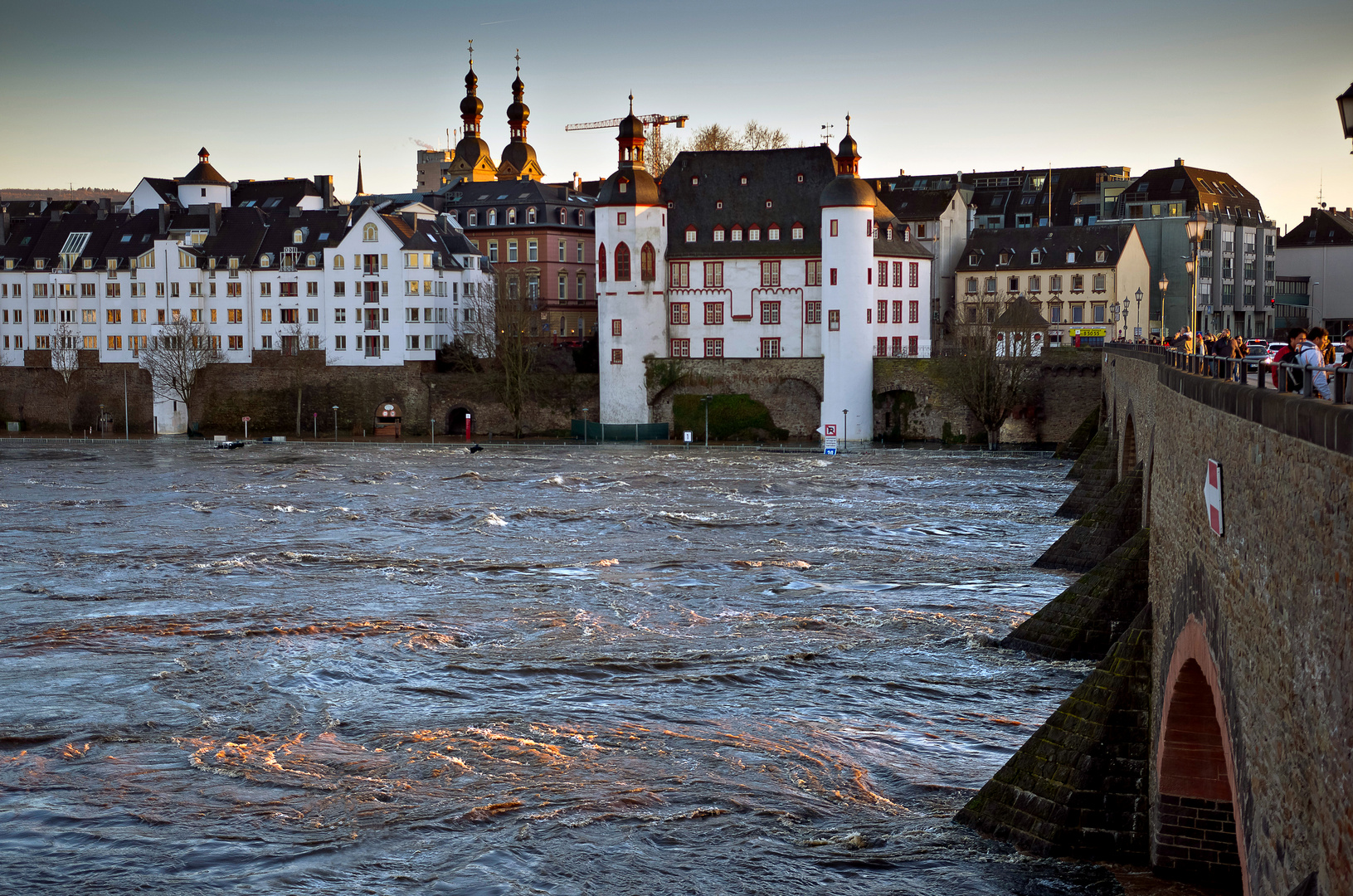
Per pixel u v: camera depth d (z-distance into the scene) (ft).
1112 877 95.09
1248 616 59.16
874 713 150.00
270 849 116.26
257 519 306.35
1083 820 98.78
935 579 225.76
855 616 197.06
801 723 147.43
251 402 542.98
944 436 473.26
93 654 180.55
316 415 536.01
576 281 602.85
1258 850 56.39
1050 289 561.02
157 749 142.10
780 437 491.72
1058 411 458.91
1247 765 59.36
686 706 154.92
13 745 143.43
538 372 513.86
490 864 112.16
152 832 120.16
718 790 127.54
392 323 533.14
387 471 405.80
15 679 167.84
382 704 157.89
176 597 217.77
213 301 556.92
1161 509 102.78
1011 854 102.32
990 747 138.00
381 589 224.33
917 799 123.95
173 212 583.99
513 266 587.68
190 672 171.42
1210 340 172.86
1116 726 98.94
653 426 495.82
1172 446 94.22
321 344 542.98
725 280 499.92
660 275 497.87
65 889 109.19
